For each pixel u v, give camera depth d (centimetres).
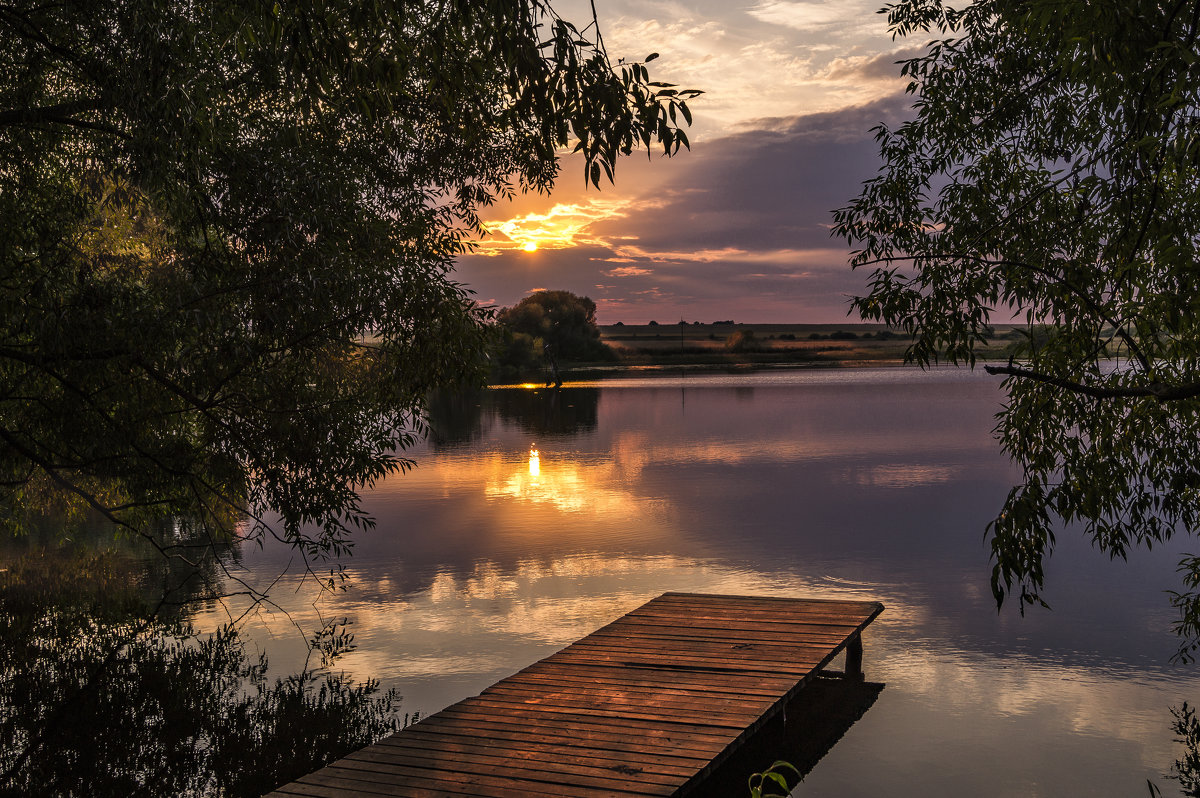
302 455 907
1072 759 726
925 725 802
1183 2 344
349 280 881
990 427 3369
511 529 1716
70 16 755
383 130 1068
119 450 907
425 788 574
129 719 817
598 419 4116
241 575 1403
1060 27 395
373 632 1092
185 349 809
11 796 665
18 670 951
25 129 809
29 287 798
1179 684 892
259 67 835
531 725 685
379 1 413
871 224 650
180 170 786
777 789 684
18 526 1373
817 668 827
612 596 1237
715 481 2242
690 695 749
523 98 368
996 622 1102
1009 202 577
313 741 770
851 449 2811
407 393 1029
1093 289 450
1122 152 420
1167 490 527
